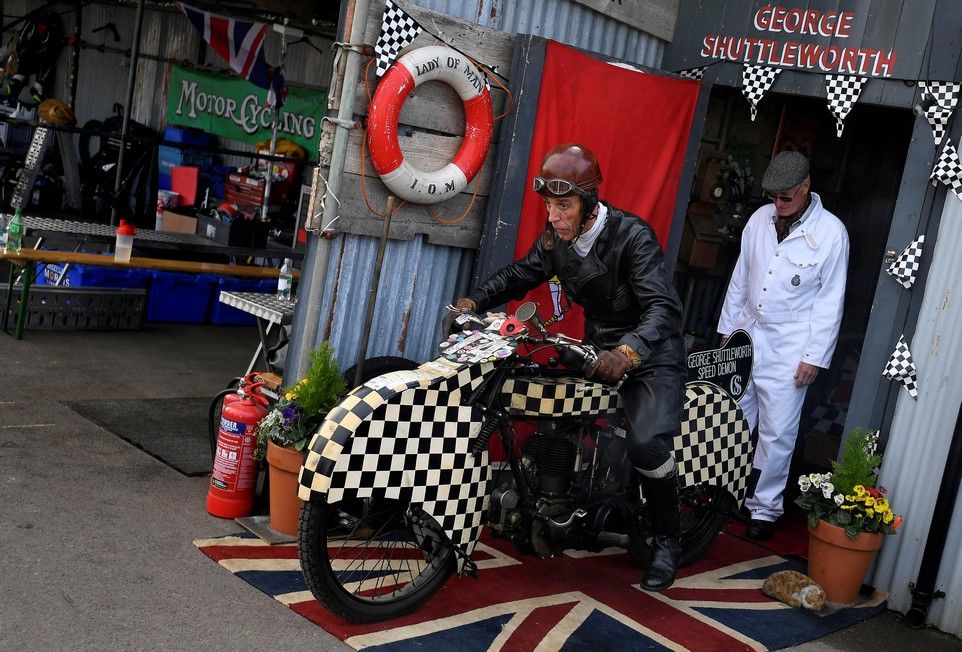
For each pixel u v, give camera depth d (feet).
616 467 13.07
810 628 13.07
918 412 14.33
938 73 14.65
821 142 21.43
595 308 12.65
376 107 13.56
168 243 25.57
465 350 11.14
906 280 14.66
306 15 28.78
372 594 11.64
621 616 12.43
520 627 11.58
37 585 10.52
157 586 11.01
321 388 12.66
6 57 48.75
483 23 15.16
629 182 16.66
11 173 40.52
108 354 21.88
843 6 15.69
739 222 20.18
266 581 11.59
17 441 14.94
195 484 14.49
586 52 15.60
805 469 19.66
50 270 25.13
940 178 14.29
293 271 24.88
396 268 14.97
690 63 17.57
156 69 45.73
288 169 35.50
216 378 21.31
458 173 14.75
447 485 10.98
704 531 14.93
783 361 16.55
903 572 14.35
